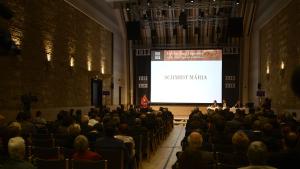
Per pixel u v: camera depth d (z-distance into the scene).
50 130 7.83
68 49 13.93
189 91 22.25
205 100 22.14
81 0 15.23
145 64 23.56
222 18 21.11
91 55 16.80
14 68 9.98
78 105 15.02
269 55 16.47
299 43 11.81
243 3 19.95
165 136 13.28
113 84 20.52
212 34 22.67
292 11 12.66
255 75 19.86
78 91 15.04
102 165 4.00
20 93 10.29
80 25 15.29
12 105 9.87
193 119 8.59
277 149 3.94
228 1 19.36
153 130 9.76
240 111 10.42
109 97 19.77
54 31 12.64
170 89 22.45
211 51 22.14
